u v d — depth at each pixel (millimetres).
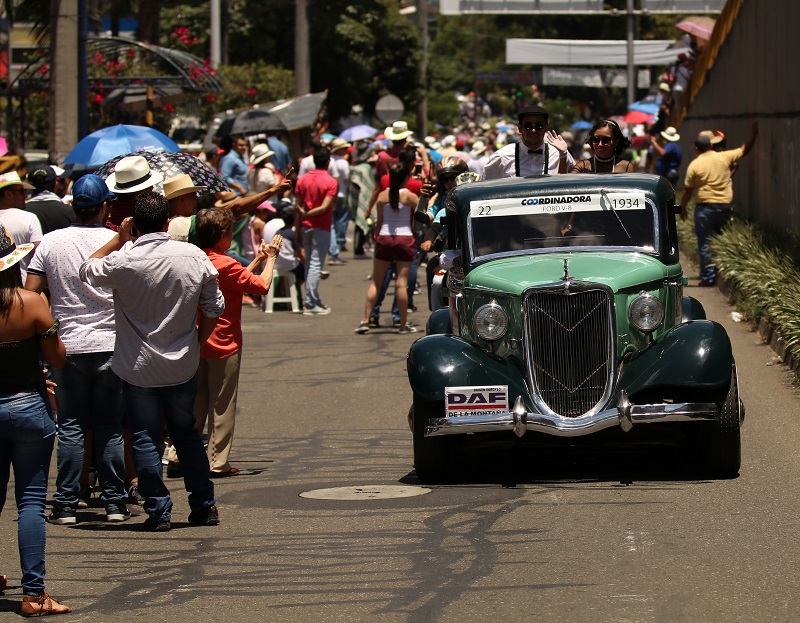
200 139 68625
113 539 15406
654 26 159375
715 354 17156
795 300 25750
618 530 14570
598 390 17234
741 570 12781
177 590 13023
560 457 19234
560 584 12516
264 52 101312
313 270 36469
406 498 16875
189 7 94125
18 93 46312
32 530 12367
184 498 17750
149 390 15719
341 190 50219
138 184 17875
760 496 16031
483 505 16234
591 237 19031
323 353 29844
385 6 114938
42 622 12078
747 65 41219
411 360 17844
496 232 19250
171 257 15531
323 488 17797
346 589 12750
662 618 11336
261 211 36781
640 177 19594
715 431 17000
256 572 13570
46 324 12805
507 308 17656
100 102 49094
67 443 16250
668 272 18391
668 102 66500
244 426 22578
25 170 32031
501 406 17109
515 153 22391
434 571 13234
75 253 16250
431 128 134375
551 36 173750
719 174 36750
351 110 107125
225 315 18656
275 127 51312
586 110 128250
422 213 21906
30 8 48500
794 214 33344
